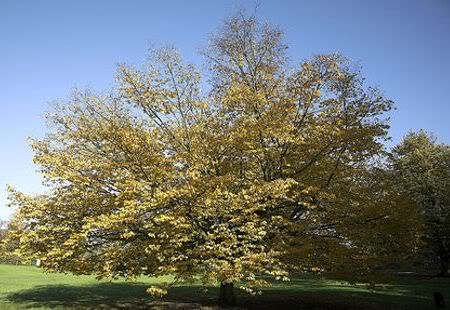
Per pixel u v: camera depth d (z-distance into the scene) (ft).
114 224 38.06
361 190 47.21
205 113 47.62
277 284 87.30
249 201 39.42
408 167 129.18
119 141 42.45
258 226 42.11
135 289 75.87
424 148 135.23
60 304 53.98
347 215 46.21
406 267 142.20
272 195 39.75
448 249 123.54
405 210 46.03
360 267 45.60
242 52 52.21
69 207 44.27
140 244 40.70
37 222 44.98
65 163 43.65
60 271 44.96
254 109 45.93
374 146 46.57
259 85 49.42
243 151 42.96
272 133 41.65
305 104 45.34
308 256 43.24
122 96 46.60
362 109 46.65
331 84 46.88
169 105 46.96
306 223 44.91
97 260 42.60
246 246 39.65
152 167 39.75
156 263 41.68
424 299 64.34
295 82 47.32
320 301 59.57
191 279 40.42
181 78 47.55
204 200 38.81
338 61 46.80
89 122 47.06
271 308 52.70
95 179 44.24
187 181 39.96
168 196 37.27
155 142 44.19
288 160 45.85
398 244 49.01
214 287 80.18
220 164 45.88
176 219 37.88
